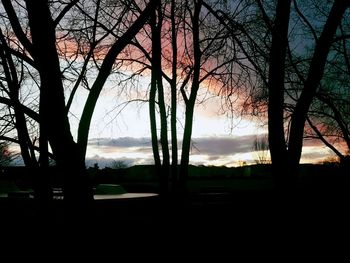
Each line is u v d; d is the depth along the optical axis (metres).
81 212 4.57
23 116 7.32
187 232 8.30
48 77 4.47
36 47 4.47
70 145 4.57
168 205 9.68
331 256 6.77
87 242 4.58
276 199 5.73
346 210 8.55
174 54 10.38
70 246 4.57
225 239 7.75
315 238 7.09
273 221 5.85
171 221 8.95
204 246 7.66
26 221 7.77
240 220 8.49
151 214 9.57
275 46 5.48
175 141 10.27
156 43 9.75
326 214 8.22
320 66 5.59
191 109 10.06
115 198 11.55
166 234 8.17
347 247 7.17
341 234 7.44
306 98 5.62
